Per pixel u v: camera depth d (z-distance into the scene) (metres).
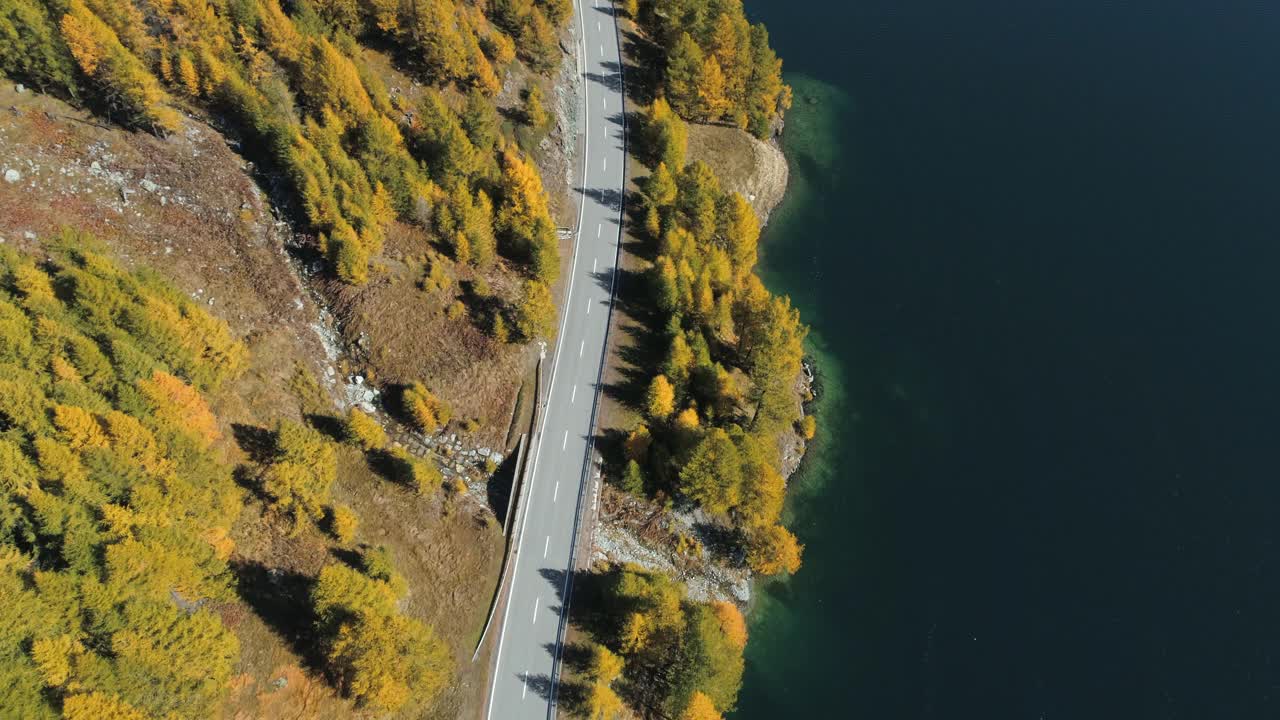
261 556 64.75
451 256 88.38
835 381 103.25
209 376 70.31
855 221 120.25
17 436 55.31
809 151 129.12
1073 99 138.38
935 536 89.75
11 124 75.00
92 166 77.19
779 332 81.69
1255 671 79.50
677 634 66.38
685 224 101.56
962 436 98.25
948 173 127.00
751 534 81.62
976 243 117.69
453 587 70.06
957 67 145.00
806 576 85.88
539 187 91.19
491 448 79.94
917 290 112.44
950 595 85.31
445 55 96.12
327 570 58.47
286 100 86.88
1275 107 135.00
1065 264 114.81
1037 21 153.50
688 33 115.88
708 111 114.81
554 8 114.94
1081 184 124.88
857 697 78.69
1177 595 84.69
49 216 72.81
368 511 71.19
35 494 52.19
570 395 85.44
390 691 56.91
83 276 64.06
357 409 74.62
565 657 68.75
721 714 74.31
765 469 77.25
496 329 83.06
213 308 76.69
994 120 135.25
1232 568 86.25
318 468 67.06
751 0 158.00
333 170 83.56
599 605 72.00
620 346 90.00
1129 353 104.75
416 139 92.69
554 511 77.25
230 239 81.38
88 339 62.06
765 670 79.19
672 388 83.25
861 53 147.25
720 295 93.12
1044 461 95.50
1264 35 148.38
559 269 91.19
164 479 59.06
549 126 103.62
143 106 78.12
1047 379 102.88
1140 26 151.75
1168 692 78.81
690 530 80.69
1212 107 135.88
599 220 101.00
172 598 57.88
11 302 63.59
